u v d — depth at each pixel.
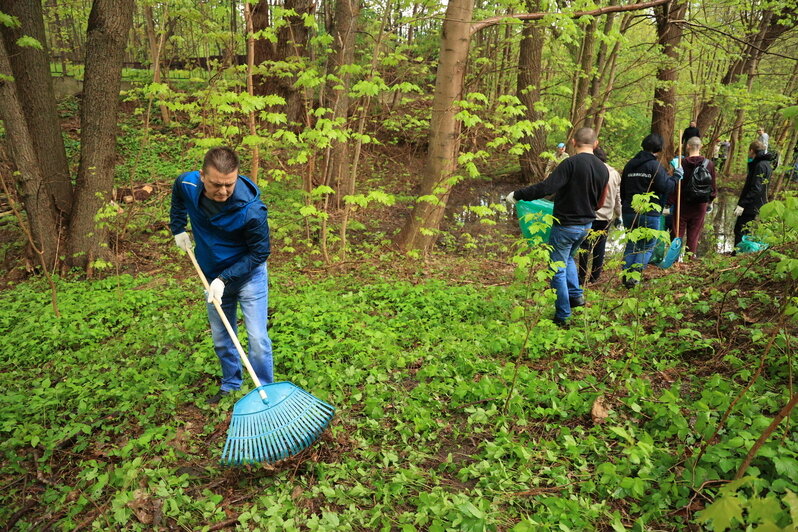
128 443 3.38
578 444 3.24
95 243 8.37
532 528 2.42
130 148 14.49
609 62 12.27
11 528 2.89
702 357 4.12
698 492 2.59
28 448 3.54
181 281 7.76
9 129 7.60
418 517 2.71
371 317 5.57
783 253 4.62
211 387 4.11
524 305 5.71
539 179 15.04
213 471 3.21
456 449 3.43
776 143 12.75
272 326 5.32
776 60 18.77
